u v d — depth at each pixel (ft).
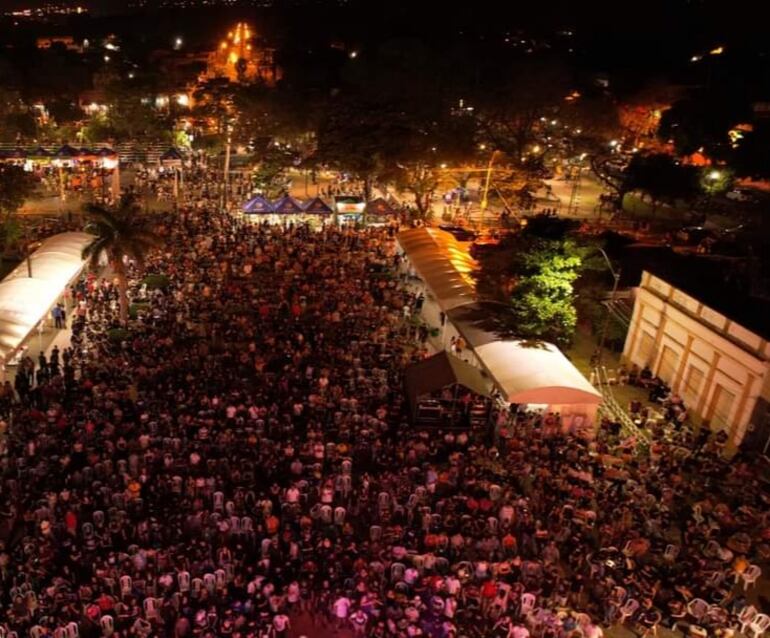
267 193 233.55
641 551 75.41
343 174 259.39
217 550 71.77
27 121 273.33
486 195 224.12
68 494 76.28
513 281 119.75
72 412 93.66
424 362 105.81
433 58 278.67
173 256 156.66
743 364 102.01
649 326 124.47
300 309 132.05
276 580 70.03
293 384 104.06
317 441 89.51
